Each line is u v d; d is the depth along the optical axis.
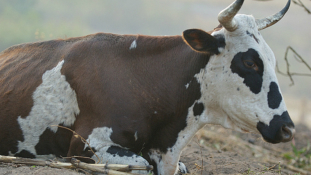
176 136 17.02
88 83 16.20
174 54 16.86
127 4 107.69
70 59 16.78
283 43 94.50
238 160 22.50
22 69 17.56
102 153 15.60
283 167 25.23
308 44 93.94
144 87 16.48
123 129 15.91
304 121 48.69
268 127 15.02
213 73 15.97
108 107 15.94
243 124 15.81
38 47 18.14
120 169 14.62
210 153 23.78
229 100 15.71
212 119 16.78
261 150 29.91
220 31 15.72
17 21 80.31
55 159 16.88
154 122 16.67
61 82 16.61
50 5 98.38
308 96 74.19
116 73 16.34
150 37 17.22
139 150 16.81
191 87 16.59
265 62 15.16
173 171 17.25
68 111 16.59
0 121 17.14
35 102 16.75
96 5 103.69
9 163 15.22
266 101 15.09
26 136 17.00
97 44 16.94
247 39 15.23
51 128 16.77
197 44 15.32
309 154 29.44
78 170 14.89
